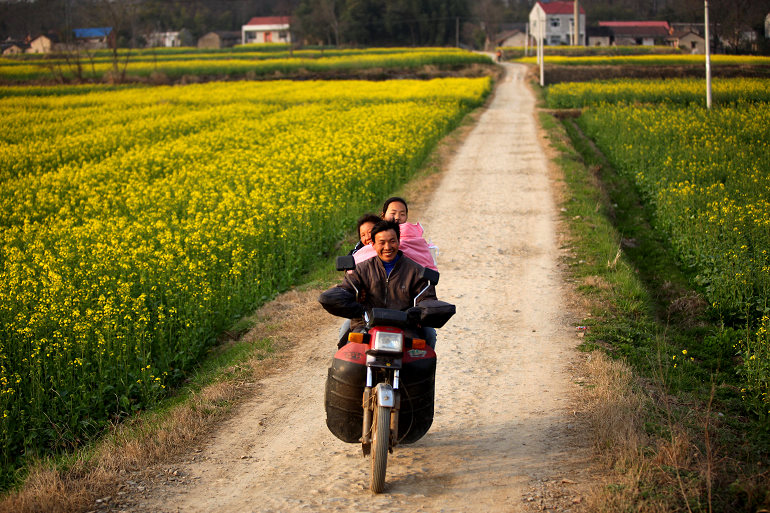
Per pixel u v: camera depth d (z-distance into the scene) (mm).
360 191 16641
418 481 5176
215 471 5441
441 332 8648
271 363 7762
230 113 35562
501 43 130250
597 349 7816
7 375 7309
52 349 7621
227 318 9656
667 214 14734
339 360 5176
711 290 10477
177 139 28062
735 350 8570
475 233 13797
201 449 5836
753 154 19953
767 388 6703
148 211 14922
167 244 11375
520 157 23344
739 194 14750
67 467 5469
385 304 5277
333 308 5074
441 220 15023
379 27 120625
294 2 159500
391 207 6652
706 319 9930
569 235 13133
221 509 4844
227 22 154375
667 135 24156
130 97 46688
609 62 73438
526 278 10844
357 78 70812
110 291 9312
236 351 8398
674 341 8930
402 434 5262
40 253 11883
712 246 11820
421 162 22672
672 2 132750
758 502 4496
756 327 9461
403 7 119062
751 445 5609
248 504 4902
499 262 11805
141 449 5684
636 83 47344
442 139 27469
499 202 16609
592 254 11805
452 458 5531
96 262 10766
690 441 5445
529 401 6562
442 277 11070
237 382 7242
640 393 6453
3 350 7887
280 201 14617
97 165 21625
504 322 8969
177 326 9164
